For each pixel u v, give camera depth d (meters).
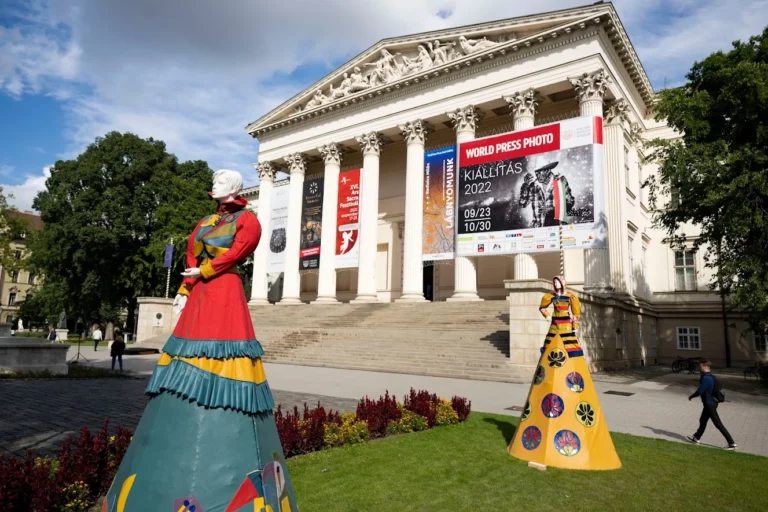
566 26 27.52
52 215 47.12
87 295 48.88
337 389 14.81
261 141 43.94
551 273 32.19
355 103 37.31
